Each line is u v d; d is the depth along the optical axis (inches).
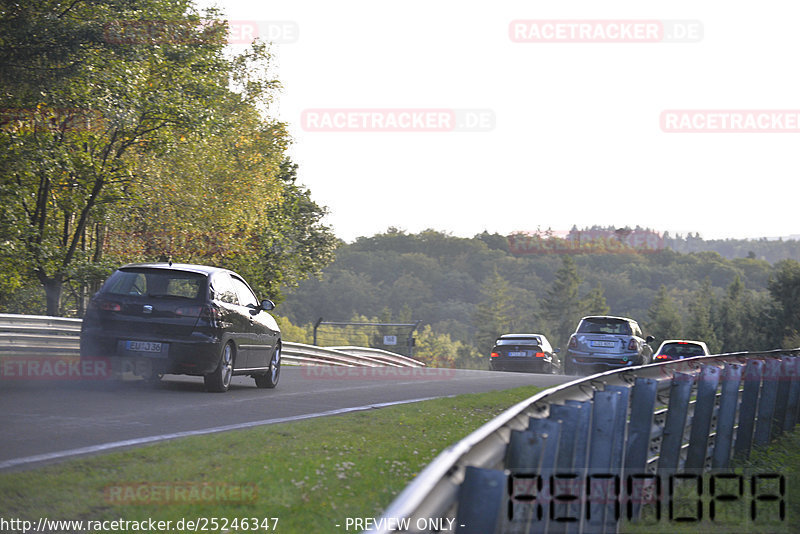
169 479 879.7
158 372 1788.9
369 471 1005.2
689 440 1325.0
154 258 5068.9
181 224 4817.9
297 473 943.7
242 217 5211.6
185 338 1784.0
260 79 5728.3
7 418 1254.3
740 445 1593.3
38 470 879.7
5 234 3673.7
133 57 3656.5
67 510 751.7
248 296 2074.3
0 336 2529.5
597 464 841.5
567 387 778.8
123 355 1784.0
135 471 907.4
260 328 2054.6
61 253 4114.2
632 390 1029.8
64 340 2783.0
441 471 384.5
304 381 2456.9
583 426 776.3
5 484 807.7
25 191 3742.6
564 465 690.8
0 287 4190.5
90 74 3449.8
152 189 4611.2
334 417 1449.3
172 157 4650.6
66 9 3496.6
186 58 4338.1
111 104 3673.7
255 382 2233.0
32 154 3595.0
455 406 1772.9
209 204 4958.2
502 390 2172.7
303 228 7741.1
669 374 1212.5
